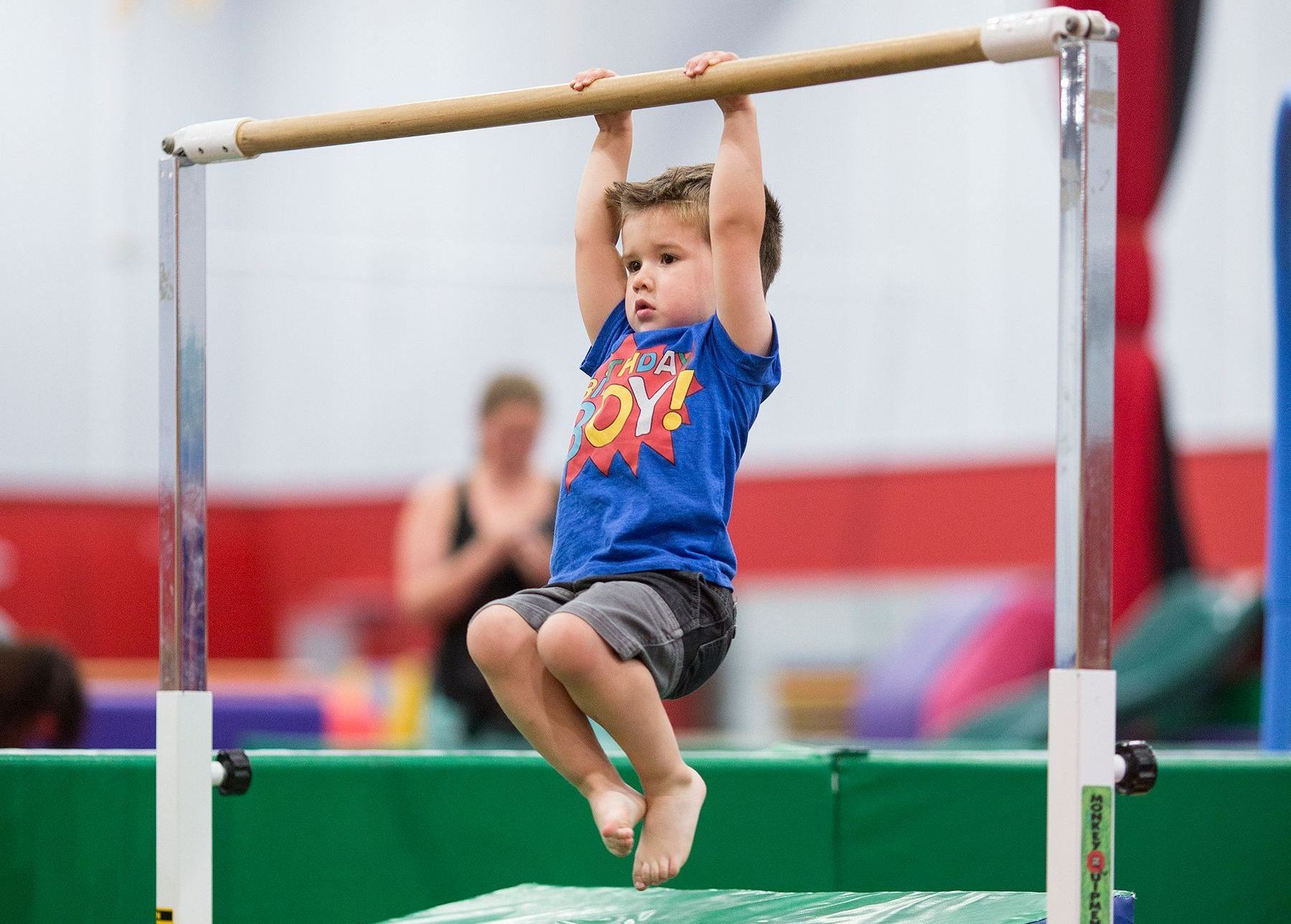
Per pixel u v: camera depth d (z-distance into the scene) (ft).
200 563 21.01
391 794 25.84
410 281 91.09
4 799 24.88
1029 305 71.41
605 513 19.52
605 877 25.94
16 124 90.68
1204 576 58.03
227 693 50.62
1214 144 66.39
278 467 95.25
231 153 21.08
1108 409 16.98
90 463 91.45
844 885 26.03
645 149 81.66
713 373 19.84
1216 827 25.88
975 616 64.18
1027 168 71.72
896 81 75.87
